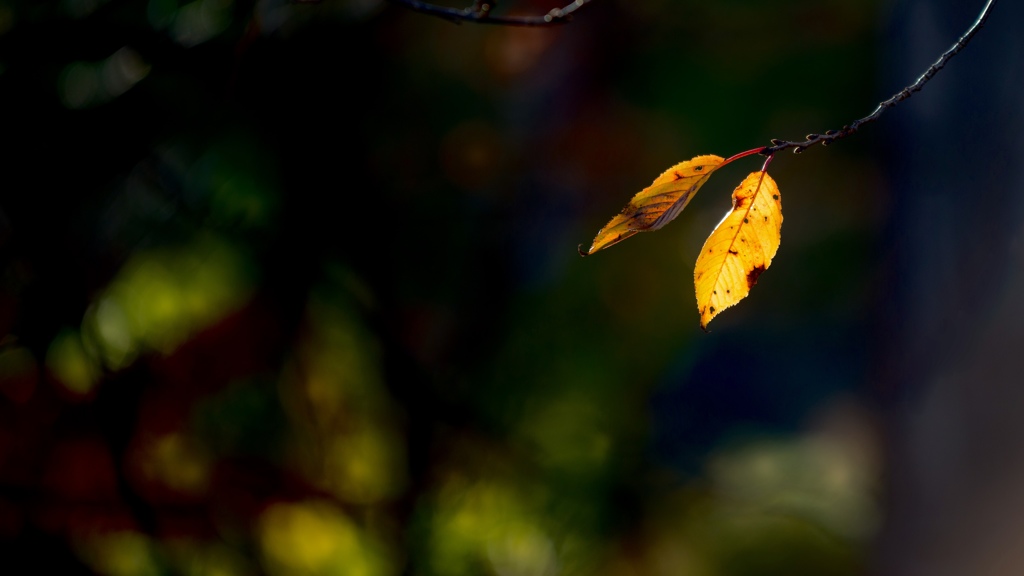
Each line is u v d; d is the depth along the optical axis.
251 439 4.00
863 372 9.16
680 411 10.01
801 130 8.58
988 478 5.15
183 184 3.96
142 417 3.65
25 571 3.27
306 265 4.23
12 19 3.31
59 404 3.39
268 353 4.09
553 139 6.86
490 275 6.02
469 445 4.86
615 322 7.01
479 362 5.74
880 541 6.32
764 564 6.89
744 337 11.41
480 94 5.91
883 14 6.64
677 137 8.00
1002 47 4.86
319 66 4.09
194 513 3.66
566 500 5.18
